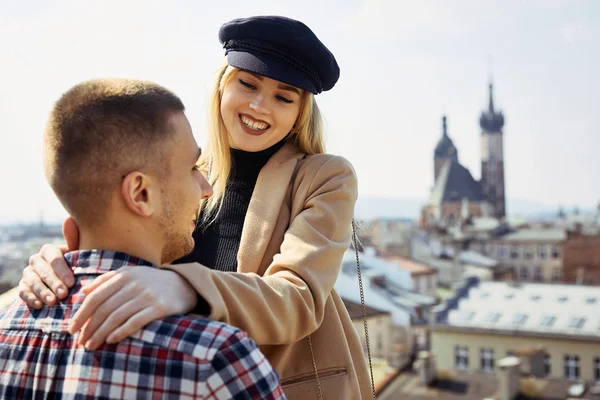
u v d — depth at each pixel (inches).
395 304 1228.5
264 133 64.4
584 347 1043.3
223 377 38.4
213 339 38.9
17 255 1006.4
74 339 40.7
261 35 62.4
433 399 1028.5
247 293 47.9
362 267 1389.0
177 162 44.1
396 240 1894.7
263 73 62.3
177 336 39.1
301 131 67.6
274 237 61.6
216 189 65.7
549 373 1043.9
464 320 1170.0
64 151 42.5
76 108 42.5
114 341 38.8
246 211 65.2
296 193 62.4
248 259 60.1
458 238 2042.3
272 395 39.9
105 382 38.7
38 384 40.7
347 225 60.2
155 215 43.9
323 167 62.2
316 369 60.3
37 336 42.1
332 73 65.4
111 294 40.4
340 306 64.5
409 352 1162.0
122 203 42.9
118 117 42.1
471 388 1036.5
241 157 66.2
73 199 43.0
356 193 62.4
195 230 66.6
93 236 43.9
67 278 43.2
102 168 42.1
